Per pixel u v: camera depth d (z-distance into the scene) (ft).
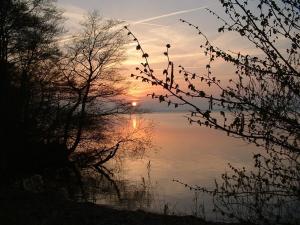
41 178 89.20
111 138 103.19
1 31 86.58
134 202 74.95
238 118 13.48
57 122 84.12
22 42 90.53
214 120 13.44
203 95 13.43
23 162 77.20
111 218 46.52
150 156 153.99
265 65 14.60
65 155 85.92
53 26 95.25
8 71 80.74
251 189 15.87
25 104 77.05
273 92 14.20
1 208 50.52
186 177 104.12
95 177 102.42
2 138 73.51
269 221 15.29
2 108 73.87
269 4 14.25
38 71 90.58
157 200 74.84
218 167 120.67
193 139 250.16
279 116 13.88
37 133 78.64
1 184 75.72
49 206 52.42
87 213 48.62
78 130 91.81
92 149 101.30
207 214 53.72
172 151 174.60
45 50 93.76
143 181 89.76
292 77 14.19
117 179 100.68
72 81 93.35
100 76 96.17
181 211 63.77
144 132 109.60
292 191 15.05
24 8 91.40
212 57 14.57
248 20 14.37
